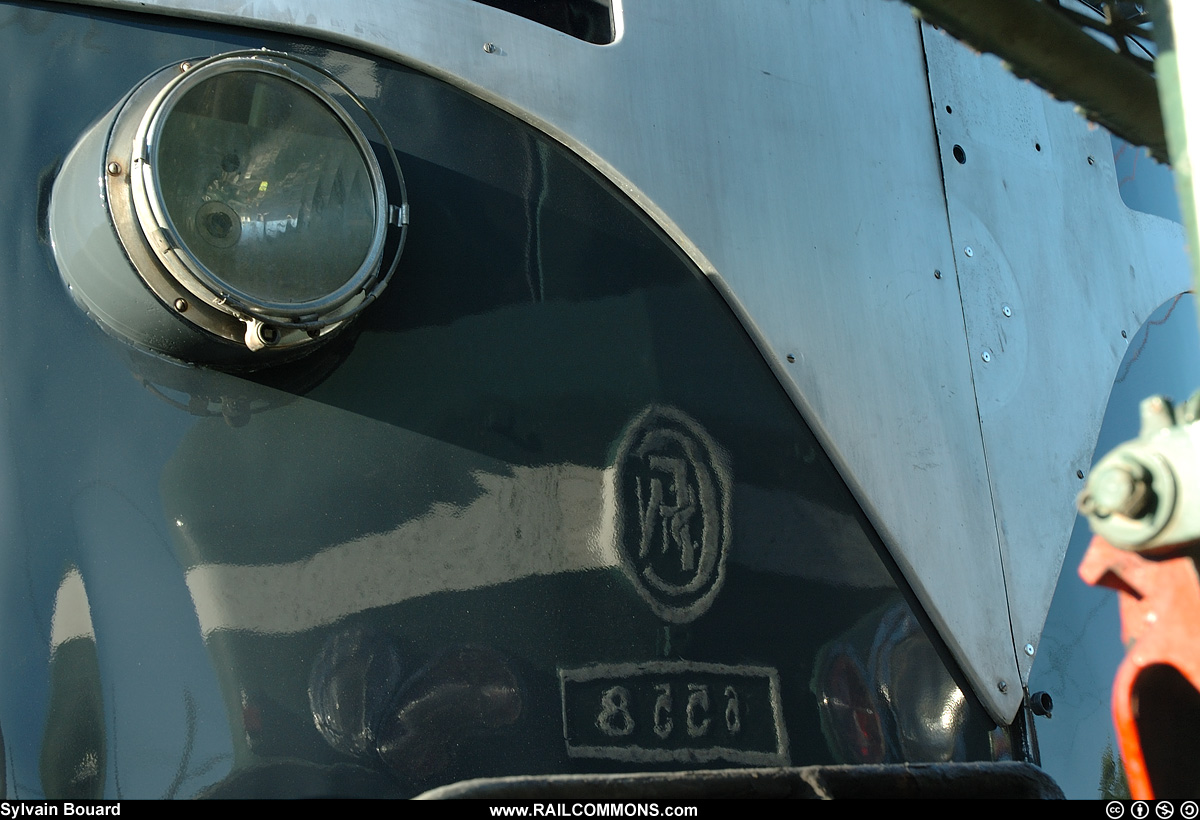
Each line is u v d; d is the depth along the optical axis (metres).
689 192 1.64
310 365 1.33
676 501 1.49
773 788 1.06
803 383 1.64
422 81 1.51
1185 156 0.82
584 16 1.67
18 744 1.13
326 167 1.31
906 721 1.56
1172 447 0.83
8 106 1.32
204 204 1.24
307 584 1.26
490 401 1.41
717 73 1.73
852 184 1.80
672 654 1.41
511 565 1.36
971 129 2.00
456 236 1.46
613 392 1.49
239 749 1.18
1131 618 0.91
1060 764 1.68
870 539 1.63
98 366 1.26
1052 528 1.83
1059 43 1.18
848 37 1.89
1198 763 0.94
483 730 1.28
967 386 1.81
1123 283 2.12
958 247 1.89
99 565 1.20
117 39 1.38
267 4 1.44
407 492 1.33
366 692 1.24
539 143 1.57
